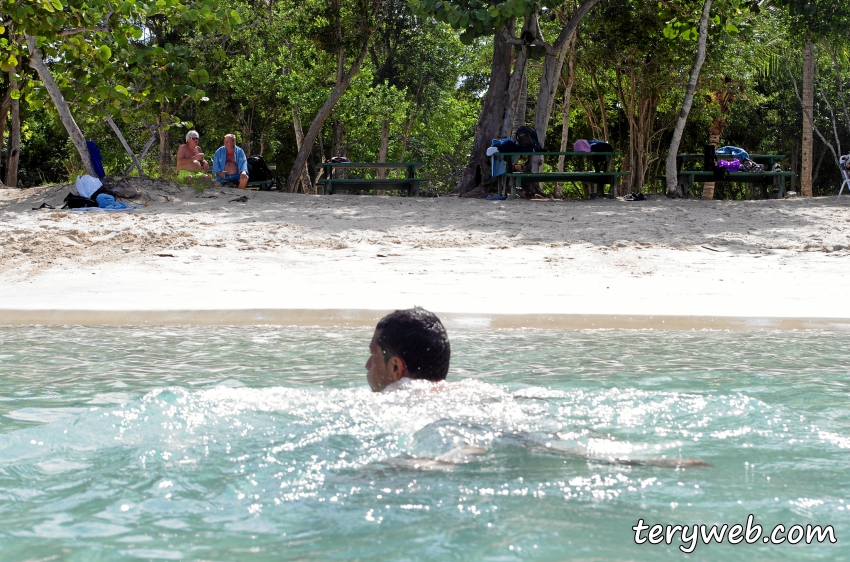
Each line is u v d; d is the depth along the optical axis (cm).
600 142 1866
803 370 437
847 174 1838
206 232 1286
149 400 322
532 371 432
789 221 1442
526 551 176
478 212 1533
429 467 242
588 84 3186
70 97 1742
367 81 3309
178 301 829
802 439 277
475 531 190
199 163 1811
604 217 1478
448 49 3734
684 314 735
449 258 1115
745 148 3794
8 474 239
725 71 2656
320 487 226
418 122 3922
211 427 286
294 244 1221
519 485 225
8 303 825
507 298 848
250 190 1744
